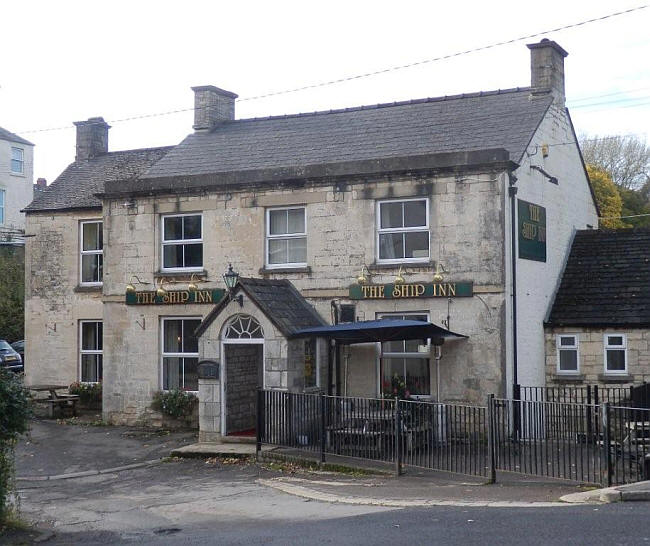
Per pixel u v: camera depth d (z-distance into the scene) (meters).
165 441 21.56
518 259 21.09
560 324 22.42
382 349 20.27
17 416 12.38
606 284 23.28
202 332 20.56
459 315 20.55
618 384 21.72
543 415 16.03
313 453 17.81
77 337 28.08
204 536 11.72
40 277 28.69
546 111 23.06
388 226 21.62
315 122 26.09
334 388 21.30
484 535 10.24
